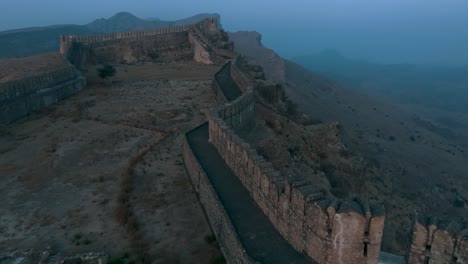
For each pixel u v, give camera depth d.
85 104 47.53
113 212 25.42
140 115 43.31
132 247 22.06
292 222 18.05
